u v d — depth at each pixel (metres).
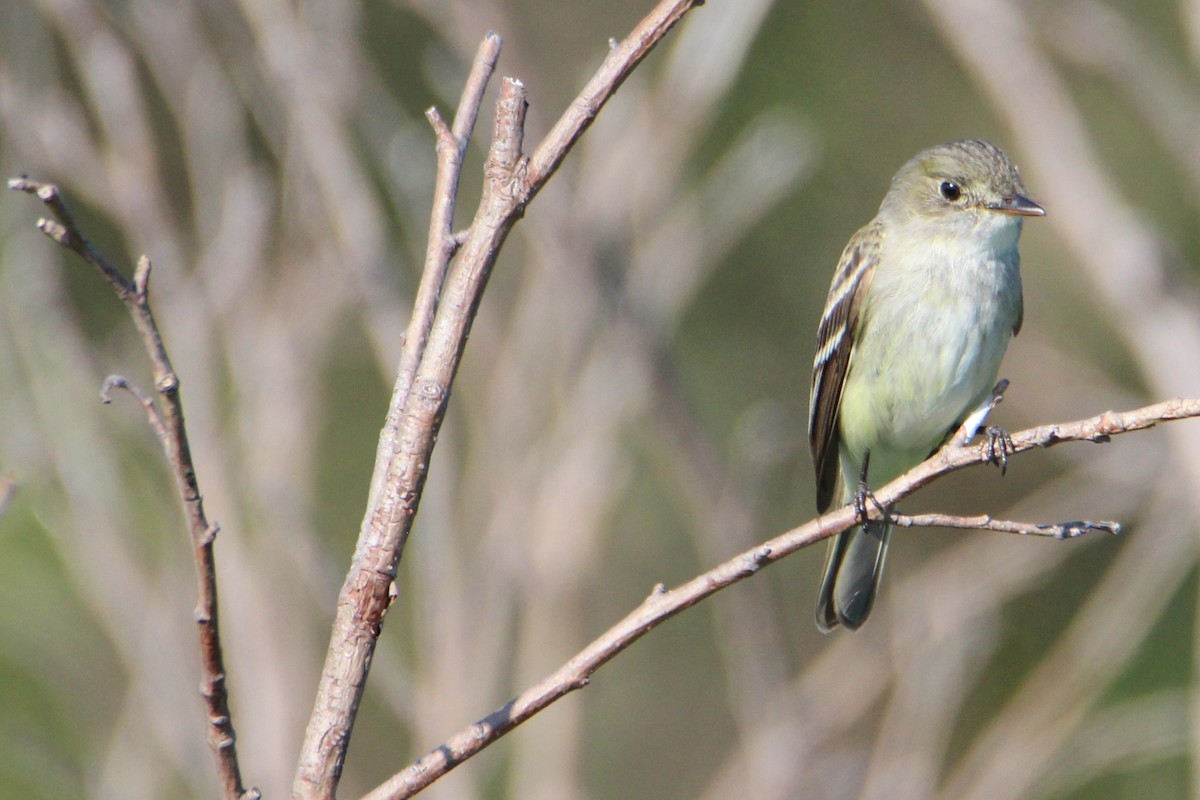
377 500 5.10
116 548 9.70
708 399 15.62
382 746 13.16
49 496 10.16
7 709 10.49
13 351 10.40
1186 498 11.42
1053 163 12.05
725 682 15.83
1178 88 12.86
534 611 10.24
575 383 10.37
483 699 9.64
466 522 10.63
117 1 11.40
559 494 10.28
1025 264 16.39
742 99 15.60
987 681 14.91
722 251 11.77
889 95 16.17
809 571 16.17
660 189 10.72
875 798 10.58
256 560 9.72
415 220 11.55
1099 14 12.71
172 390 4.62
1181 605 13.55
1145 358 11.44
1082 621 12.43
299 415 9.92
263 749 9.24
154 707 9.46
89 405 10.09
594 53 13.86
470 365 10.90
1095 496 12.81
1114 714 12.49
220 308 10.16
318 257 10.36
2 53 10.99
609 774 15.44
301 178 10.39
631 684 15.80
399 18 14.31
